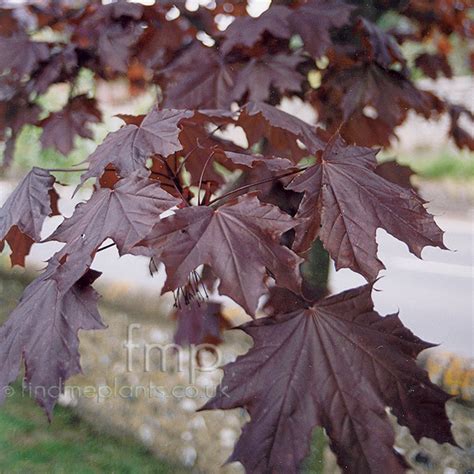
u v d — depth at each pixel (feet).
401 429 4.42
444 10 2.53
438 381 4.76
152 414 4.64
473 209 9.04
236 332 5.53
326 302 1.70
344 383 1.62
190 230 1.49
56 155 5.76
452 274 7.36
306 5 2.32
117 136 1.70
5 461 3.98
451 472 3.86
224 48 2.25
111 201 1.56
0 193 5.25
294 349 1.65
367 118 2.43
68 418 4.57
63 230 1.60
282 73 2.24
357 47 2.39
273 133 2.11
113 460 4.03
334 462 3.61
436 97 2.88
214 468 3.98
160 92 2.80
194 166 2.12
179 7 2.49
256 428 1.57
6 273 8.50
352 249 1.57
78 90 2.97
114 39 2.46
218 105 2.33
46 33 2.79
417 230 1.59
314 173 1.63
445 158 9.57
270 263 1.48
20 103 2.67
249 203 1.53
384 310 6.16
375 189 1.63
